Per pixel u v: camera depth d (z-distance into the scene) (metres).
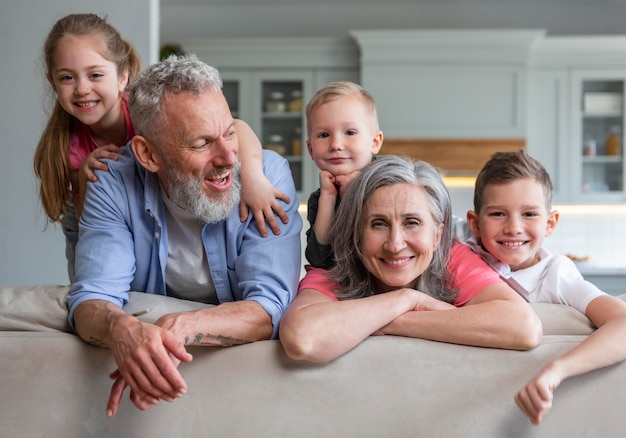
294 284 1.68
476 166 5.20
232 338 1.47
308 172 5.45
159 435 1.49
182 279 1.76
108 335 1.40
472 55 5.20
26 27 3.35
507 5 5.73
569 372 1.40
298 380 1.48
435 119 5.22
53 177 2.08
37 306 1.57
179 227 1.71
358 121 1.94
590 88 5.36
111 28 2.08
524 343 1.46
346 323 1.45
